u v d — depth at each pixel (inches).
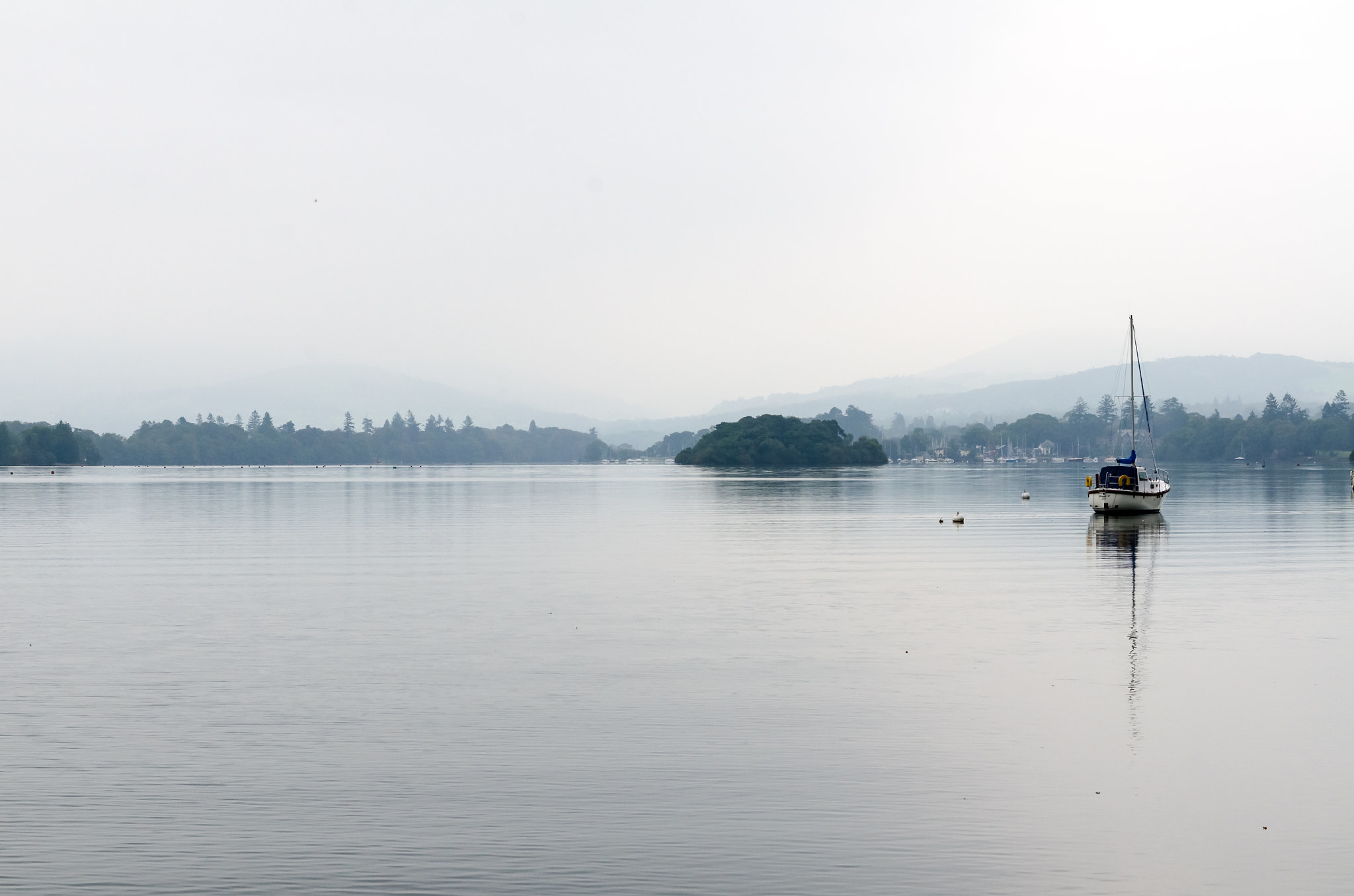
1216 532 3705.7
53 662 1408.7
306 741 1041.5
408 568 2522.1
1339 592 2100.1
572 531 3809.1
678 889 729.0
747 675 1323.8
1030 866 762.8
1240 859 773.9
